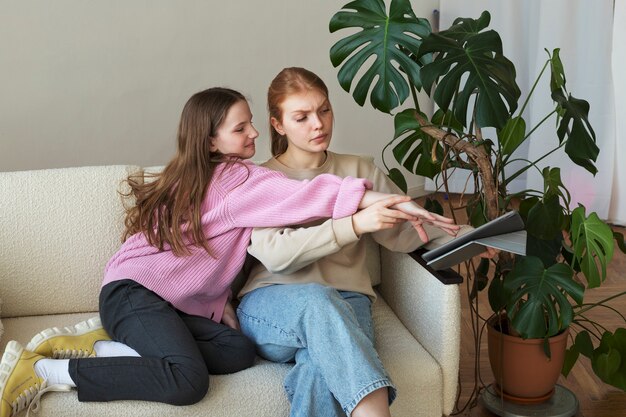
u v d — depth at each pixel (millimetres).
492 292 2236
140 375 1749
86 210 2129
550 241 2234
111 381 1749
